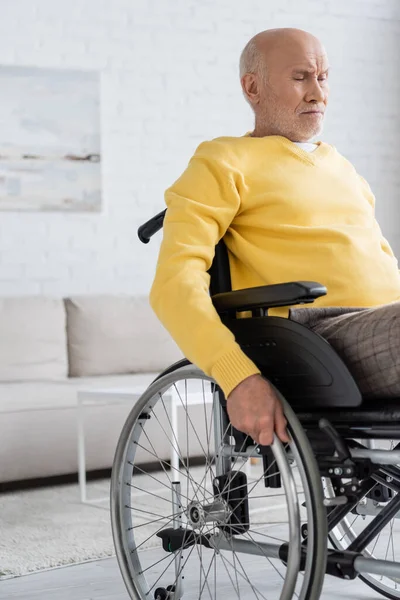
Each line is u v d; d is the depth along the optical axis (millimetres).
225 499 1709
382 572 1423
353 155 5488
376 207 5539
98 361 4477
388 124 5582
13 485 3869
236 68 5188
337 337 1485
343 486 1468
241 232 1765
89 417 3830
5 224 4633
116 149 4906
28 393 3855
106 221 4863
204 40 5113
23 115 4680
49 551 2607
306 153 1808
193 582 2252
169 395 3031
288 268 1707
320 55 1879
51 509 3268
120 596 2156
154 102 4996
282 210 1738
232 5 5180
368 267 1745
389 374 1417
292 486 1394
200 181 1713
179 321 1543
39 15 4742
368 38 5543
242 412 1438
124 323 4562
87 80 4812
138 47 4961
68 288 4762
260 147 1779
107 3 4895
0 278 4617
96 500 3416
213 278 1767
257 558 2490
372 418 1486
